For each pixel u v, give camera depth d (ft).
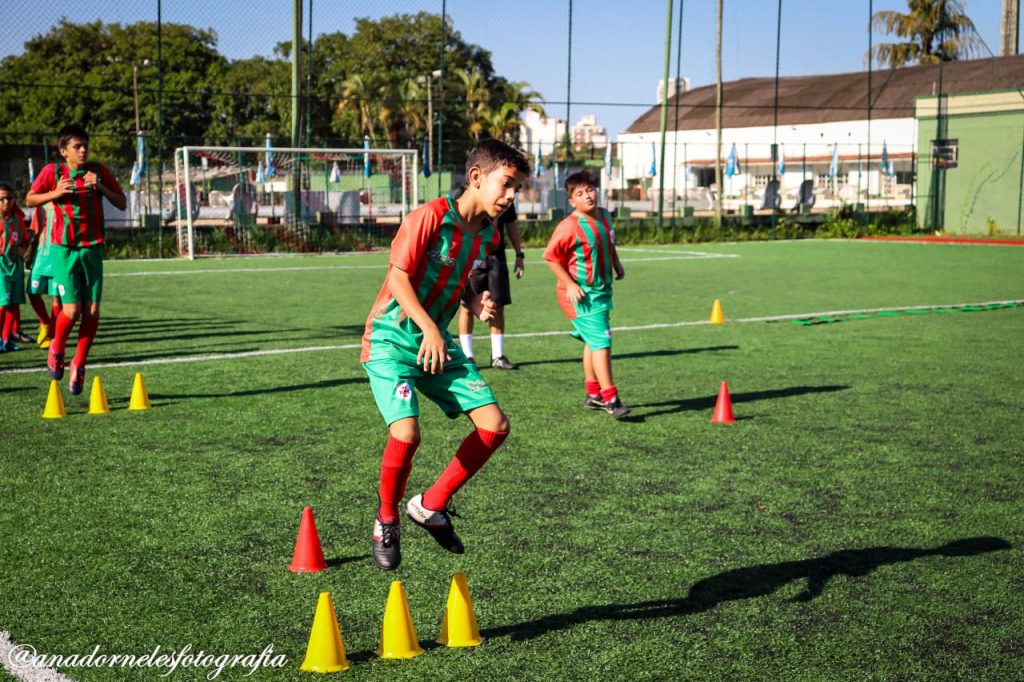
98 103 165.99
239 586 12.26
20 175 98.02
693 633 10.93
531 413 22.22
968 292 49.34
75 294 22.54
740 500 15.76
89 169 22.63
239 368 27.58
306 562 12.77
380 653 10.43
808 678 9.91
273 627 11.10
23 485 16.48
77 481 16.72
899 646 10.62
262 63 177.37
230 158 82.07
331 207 86.38
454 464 11.59
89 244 22.56
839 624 11.16
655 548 13.60
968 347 31.58
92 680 9.82
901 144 144.77
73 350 30.96
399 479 11.47
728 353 30.60
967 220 104.63
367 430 20.38
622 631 10.98
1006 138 100.58
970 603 11.74
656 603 11.75
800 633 10.94
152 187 98.84
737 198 146.20
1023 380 25.86
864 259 73.00
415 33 194.90
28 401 23.21
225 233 79.15
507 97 195.93
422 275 11.66
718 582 12.39
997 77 150.92
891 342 32.71
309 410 22.25
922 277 57.88
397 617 10.42
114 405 22.74
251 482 16.71
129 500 15.70
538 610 11.55
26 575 12.59
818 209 132.26
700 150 174.81
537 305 44.75
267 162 81.56
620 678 9.89
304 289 50.72
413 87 181.37
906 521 14.74
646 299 46.47
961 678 9.92
